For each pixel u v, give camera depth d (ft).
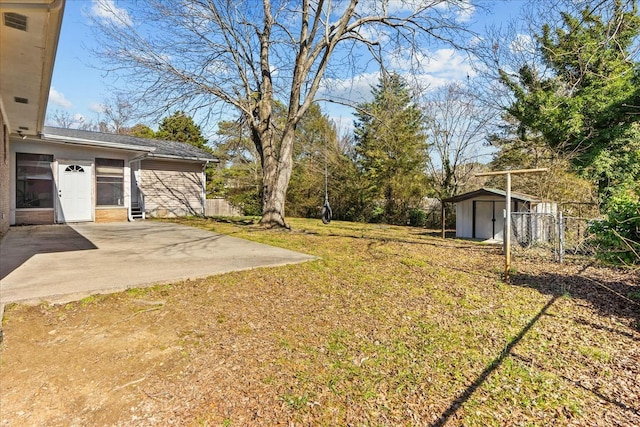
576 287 16.57
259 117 37.29
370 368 8.61
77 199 38.29
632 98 36.19
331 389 7.66
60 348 9.07
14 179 34.19
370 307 13.20
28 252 21.09
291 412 6.85
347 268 19.69
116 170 41.01
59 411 6.62
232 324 11.17
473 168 57.41
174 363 8.59
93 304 12.27
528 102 42.88
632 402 7.40
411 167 56.90
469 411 6.98
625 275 18.86
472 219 35.63
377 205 59.41
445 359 9.17
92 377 7.81
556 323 11.94
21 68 17.22
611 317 12.58
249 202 63.67
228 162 75.56
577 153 39.70
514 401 7.36
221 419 6.59
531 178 40.98
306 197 66.08
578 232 24.80
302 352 9.37
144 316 11.53
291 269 18.80
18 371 7.86
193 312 12.08
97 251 21.97
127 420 6.47
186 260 19.83
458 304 13.79
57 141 34.81
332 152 66.69
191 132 82.38
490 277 18.40
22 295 12.16
